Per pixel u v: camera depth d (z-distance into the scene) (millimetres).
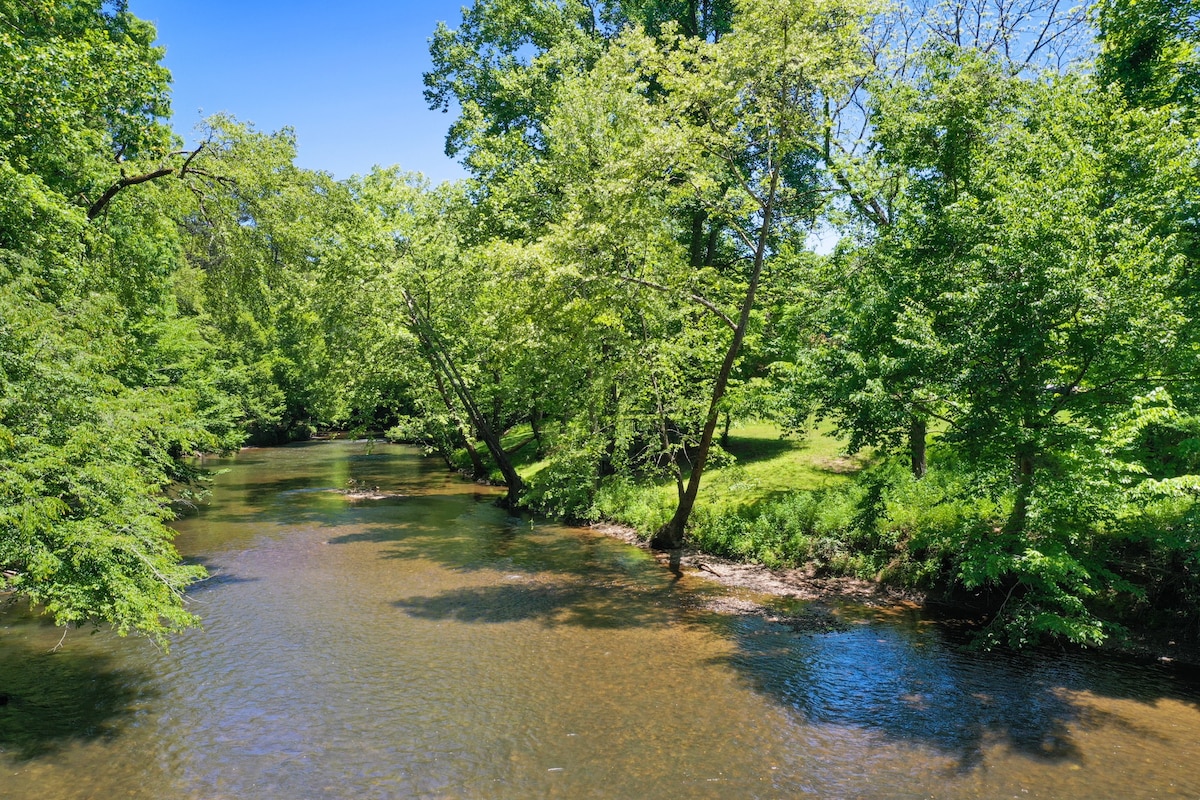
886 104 17875
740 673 11703
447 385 30828
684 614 14938
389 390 33312
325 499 30875
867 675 11586
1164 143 12141
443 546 21500
